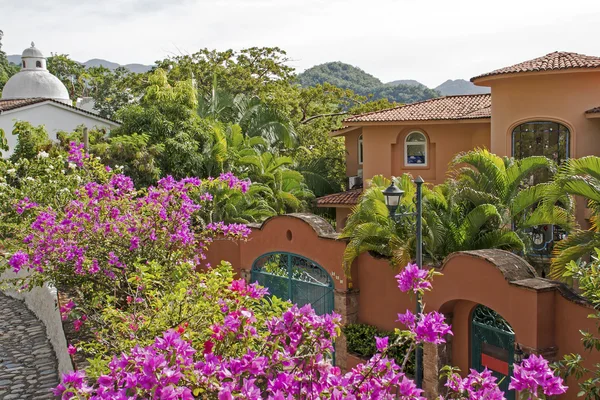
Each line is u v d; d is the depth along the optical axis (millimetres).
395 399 5375
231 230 13562
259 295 7707
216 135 26125
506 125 18875
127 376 4727
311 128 38094
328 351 5773
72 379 5203
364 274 14438
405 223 13492
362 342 13836
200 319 7965
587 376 9133
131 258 11398
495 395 5227
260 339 6223
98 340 8742
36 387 11273
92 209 11766
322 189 30547
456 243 13219
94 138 26781
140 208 12102
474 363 11719
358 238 13383
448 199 13781
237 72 39062
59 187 15883
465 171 14078
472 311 11688
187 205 12211
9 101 38094
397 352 12906
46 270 10953
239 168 27359
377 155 24422
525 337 9883
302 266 16094
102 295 10625
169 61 40062
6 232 15328
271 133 31062
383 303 13914
